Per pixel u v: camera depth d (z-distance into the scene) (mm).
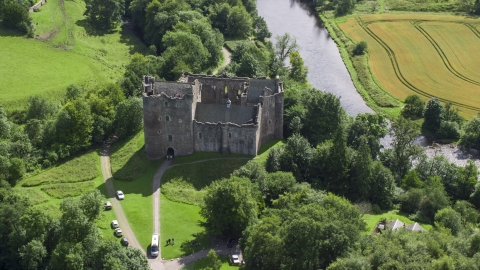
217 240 146500
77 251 125938
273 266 124938
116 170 178500
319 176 179125
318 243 124875
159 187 169375
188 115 176250
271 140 196375
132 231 148250
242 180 152375
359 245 127562
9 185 164875
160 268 134625
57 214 152750
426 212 168625
